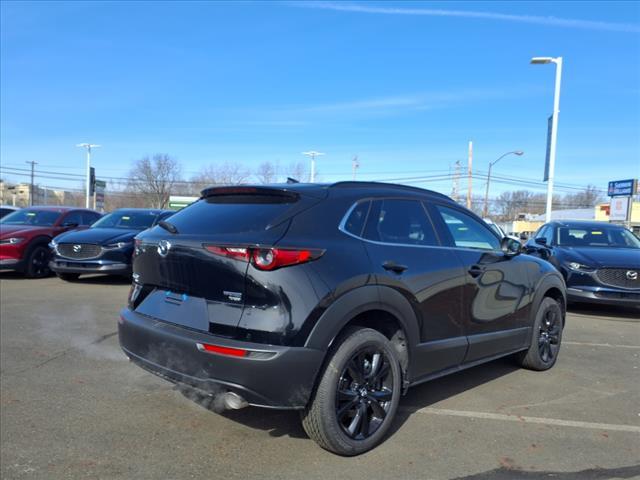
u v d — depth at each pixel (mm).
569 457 3375
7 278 11016
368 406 3412
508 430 3789
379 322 3656
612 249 8742
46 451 3291
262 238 3080
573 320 8180
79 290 9547
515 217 79875
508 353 4836
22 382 4527
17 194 99625
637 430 3834
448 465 3236
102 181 46531
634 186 29266
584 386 4836
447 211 4359
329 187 3631
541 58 19812
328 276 3131
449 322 4008
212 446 3406
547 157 20766
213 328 3119
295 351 2967
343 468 3162
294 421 3830
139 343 3498
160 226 3756
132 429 3635
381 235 3650
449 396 4500
